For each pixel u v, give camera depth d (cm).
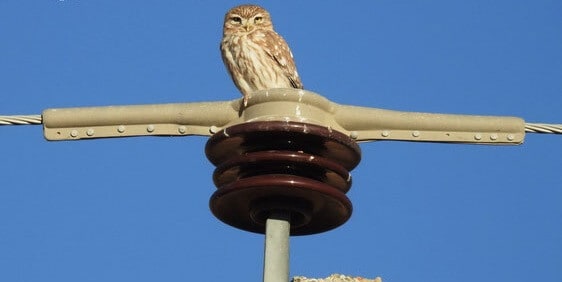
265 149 1061
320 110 1080
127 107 1106
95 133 1106
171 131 1098
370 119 1091
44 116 1111
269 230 984
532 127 1108
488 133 1107
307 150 1066
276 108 1068
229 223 1091
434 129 1103
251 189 1023
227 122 1085
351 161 1085
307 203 1045
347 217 1073
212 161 1099
